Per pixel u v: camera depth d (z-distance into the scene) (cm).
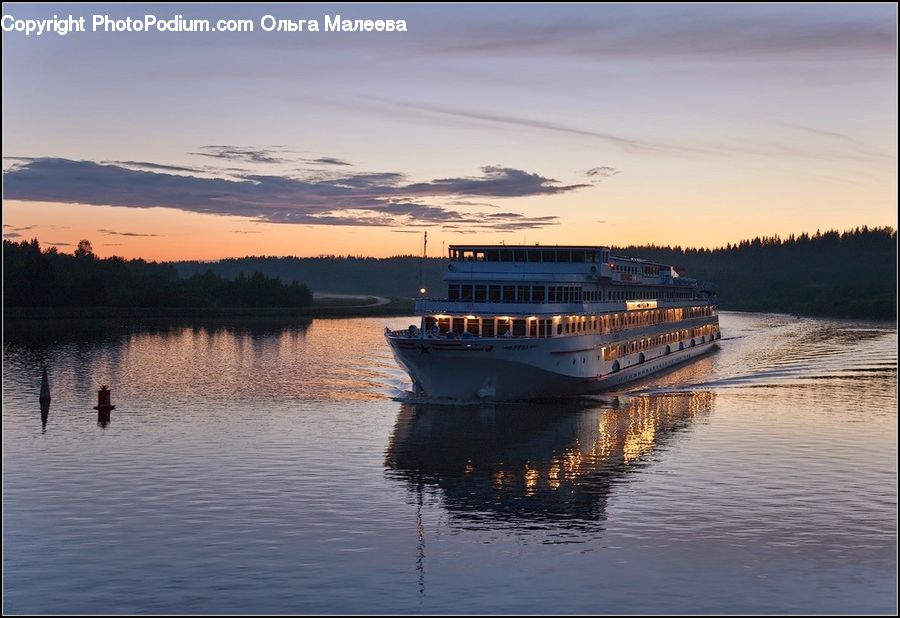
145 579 4622
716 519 5581
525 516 5647
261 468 6750
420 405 9381
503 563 4878
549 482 6425
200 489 6175
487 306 9244
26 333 18912
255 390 10806
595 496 6066
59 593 4456
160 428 8294
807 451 7369
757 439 7812
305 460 7019
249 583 4581
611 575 4719
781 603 4403
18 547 5038
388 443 7619
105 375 12181
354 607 4338
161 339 18388
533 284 9512
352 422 8562
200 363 13850
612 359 10838
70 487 6197
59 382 11412
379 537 5250
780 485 6334
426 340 8706
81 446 7494
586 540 5216
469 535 5291
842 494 6119
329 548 5066
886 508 5806
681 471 6719
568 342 9388
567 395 9906
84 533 5256
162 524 5431
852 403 9744
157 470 6681
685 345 14888
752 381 11681
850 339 19375
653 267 12938
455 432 8062
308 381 11712
